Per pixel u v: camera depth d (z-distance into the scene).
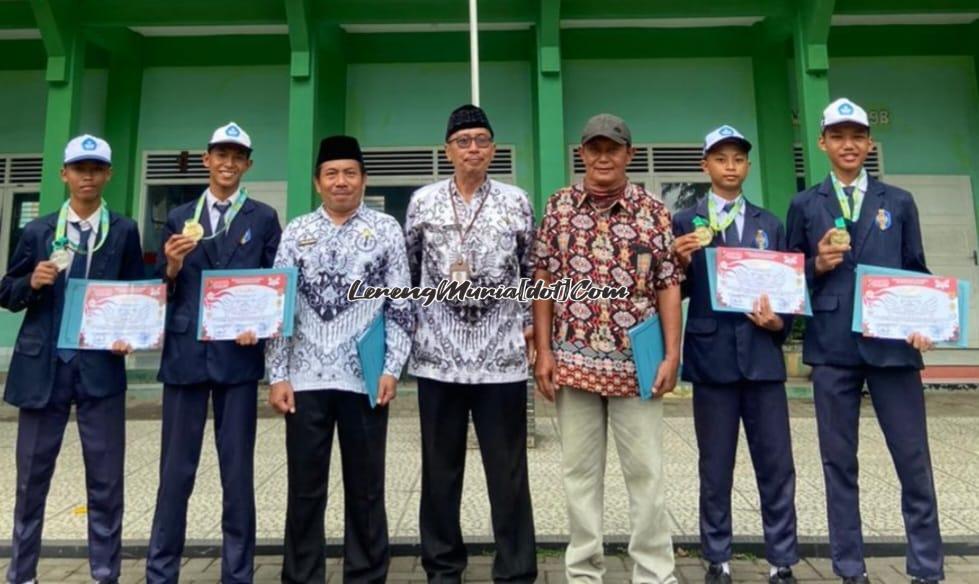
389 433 5.96
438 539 2.81
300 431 2.70
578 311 2.71
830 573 3.13
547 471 4.68
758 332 2.91
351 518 2.76
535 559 2.80
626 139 2.77
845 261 2.91
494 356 2.75
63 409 2.87
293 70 8.11
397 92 9.74
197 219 2.91
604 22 9.34
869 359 2.79
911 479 2.80
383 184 9.67
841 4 8.69
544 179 8.12
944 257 9.61
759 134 9.57
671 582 2.64
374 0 8.29
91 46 9.64
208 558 3.34
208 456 5.16
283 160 9.63
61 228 2.90
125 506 4.00
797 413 6.75
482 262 2.76
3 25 8.86
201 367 2.77
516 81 9.70
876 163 9.73
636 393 2.67
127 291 2.88
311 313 2.77
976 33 9.68
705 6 8.41
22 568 2.81
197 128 9.68
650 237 2.74
